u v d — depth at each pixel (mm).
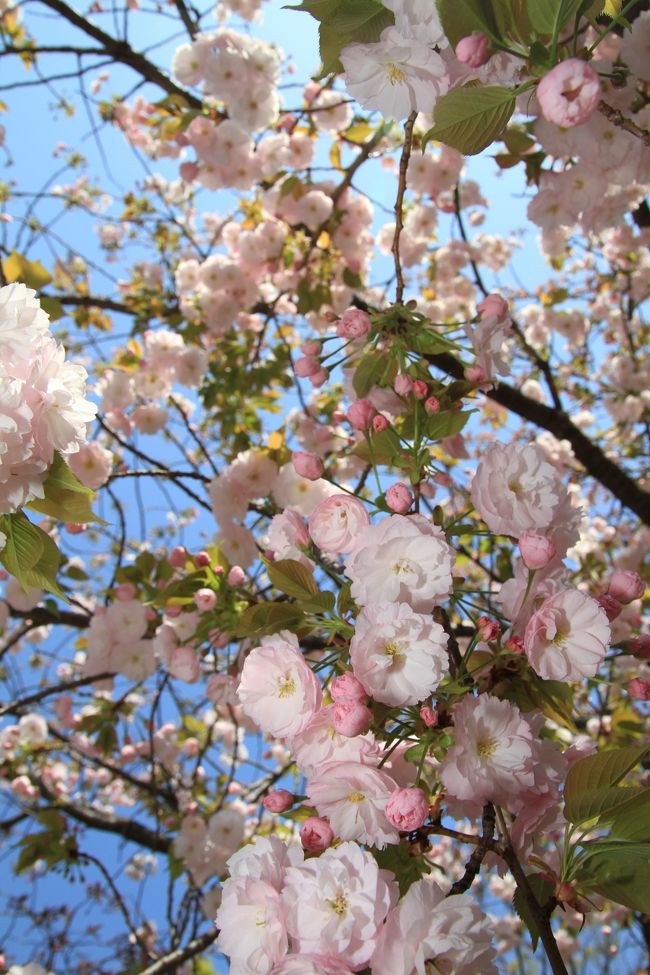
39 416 508
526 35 492
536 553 518
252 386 1519
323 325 1610
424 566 521
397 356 645
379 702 506
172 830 1461
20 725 1756
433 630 498
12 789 1755
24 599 1234
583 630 517
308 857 491
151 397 1408
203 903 1401
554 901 497
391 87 522
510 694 550
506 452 556
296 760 519
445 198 1625
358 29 532
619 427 2152
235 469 945
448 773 501
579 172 805
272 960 462
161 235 2021
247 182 1444
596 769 490
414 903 458
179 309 1727
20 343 510
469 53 482
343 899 462
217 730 1955
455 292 1864
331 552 566
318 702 520
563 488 563
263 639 544
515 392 1544
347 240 1470
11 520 535
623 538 1934
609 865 491
